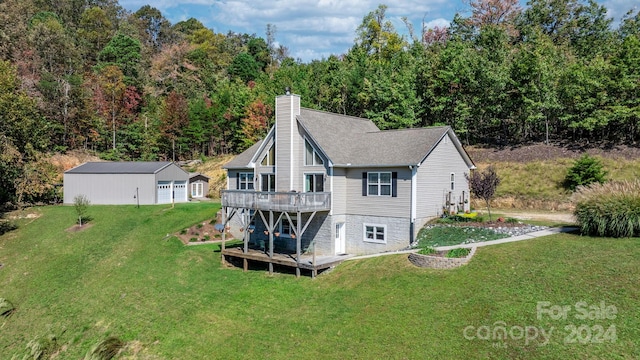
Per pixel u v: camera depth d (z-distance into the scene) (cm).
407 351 1350
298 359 1438
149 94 7944
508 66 4425
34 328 2131
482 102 4356
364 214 2511
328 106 5478
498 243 1977
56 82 6006
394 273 1883
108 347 1769
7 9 6969
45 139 4750
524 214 2855
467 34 6128
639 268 1487
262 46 10400
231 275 2303
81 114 6128
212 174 5425
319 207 2370
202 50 9606
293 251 2600
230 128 6469
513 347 1269
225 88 7125
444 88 4472
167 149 6600
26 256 2991
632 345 1179
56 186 4509
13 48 6291
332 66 6022
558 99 4088
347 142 2719
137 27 11050
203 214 3594
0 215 3850
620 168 3253
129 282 2398
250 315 1800
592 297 1392
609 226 1834
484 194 2405
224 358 1540
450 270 1780
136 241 3092
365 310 1636
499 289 1550
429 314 1507
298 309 1770
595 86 3781
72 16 9962
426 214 2445
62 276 2645
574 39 5806
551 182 3341
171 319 1900
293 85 5922
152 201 4231
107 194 4250
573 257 1662
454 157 2728
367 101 4834
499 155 3997
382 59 6134
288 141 2600
